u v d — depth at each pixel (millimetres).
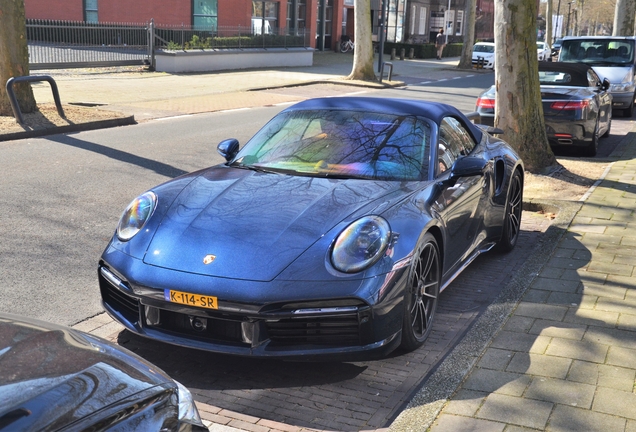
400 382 3738
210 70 27078
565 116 10609
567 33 83250
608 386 3422
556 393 3352
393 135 4730
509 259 5996
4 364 1964
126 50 26516
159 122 13875
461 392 3375
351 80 25141
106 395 1944
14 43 12641
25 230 6281
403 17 48031
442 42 44469
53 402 1826
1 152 10031
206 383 3691
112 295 3957
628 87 16859
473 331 4105
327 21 42656
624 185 8352
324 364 3936
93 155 10000
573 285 4918
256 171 4605
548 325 4199
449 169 4758
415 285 3971
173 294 3551
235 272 3535
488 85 26406
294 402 3508
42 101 15789
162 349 4074
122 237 3992
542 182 8656
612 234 6227
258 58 29844
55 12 37250
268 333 3518
